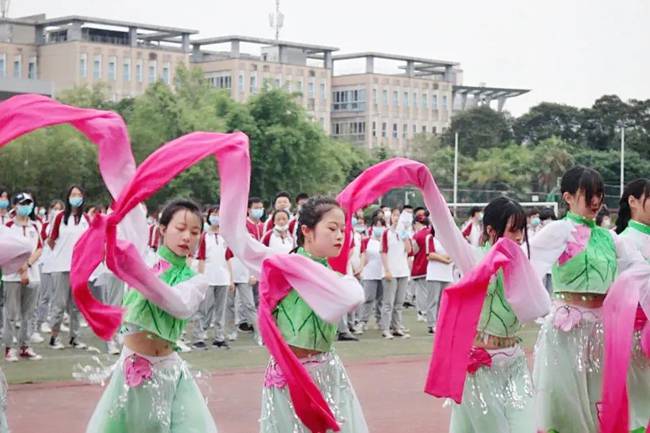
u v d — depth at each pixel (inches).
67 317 757.9
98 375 305.7
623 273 345.4
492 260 306.2
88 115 301.1
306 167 2038.6
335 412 290.7
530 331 796.6
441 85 3818.9
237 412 454.0
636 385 371.9
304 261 285.4
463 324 307.4
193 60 3400.6
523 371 322.0
